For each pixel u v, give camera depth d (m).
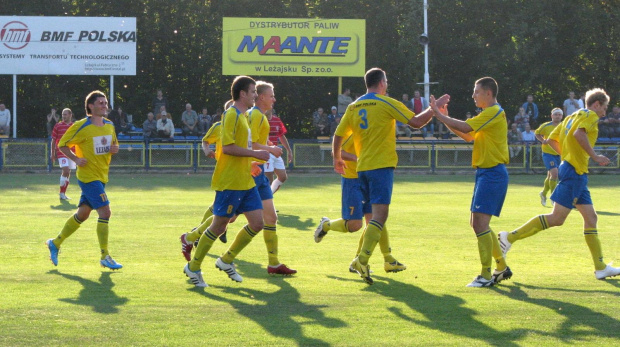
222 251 11.52
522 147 33.69
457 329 6.78
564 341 6.39
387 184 8.78
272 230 9.55
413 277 9.38
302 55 36.75
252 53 36.69
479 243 8.82
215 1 43.50
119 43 36.28
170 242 12.22
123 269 9.81
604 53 44.22
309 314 7.33
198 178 29.44
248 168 8.77
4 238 12.48
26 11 41.22
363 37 36.81
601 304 7.79
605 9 45.16
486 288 8.66
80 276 9.27
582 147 9.20
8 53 35.88
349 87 43.31
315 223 15.05
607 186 26.05
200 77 43.38
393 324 6.95
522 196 22.28
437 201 20.39
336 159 9.58
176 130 38.34
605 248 11.79
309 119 44.56
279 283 8.95
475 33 44.94
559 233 13.51
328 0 43.88
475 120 8.74
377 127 8.77
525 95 43.84
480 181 8.89
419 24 43.09
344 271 9.81
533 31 42.81
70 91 42.53
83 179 9.88
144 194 22.00
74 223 9.93
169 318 7.12
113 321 6.98
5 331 6.60
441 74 44.66
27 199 20.09
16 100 39.03
